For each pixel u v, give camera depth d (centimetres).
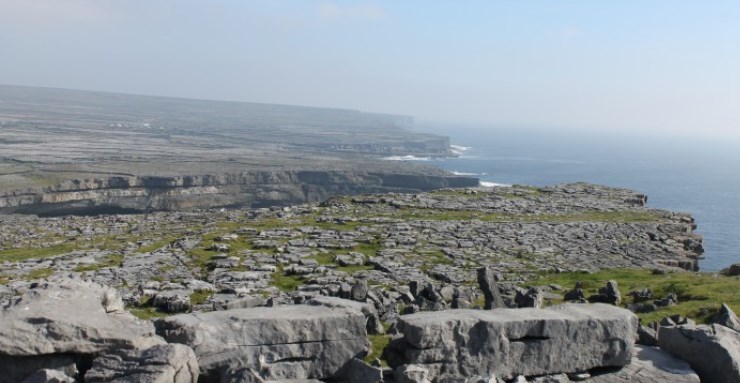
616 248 5872
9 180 19262
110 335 1579
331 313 1775
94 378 1464
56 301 1656
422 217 7138
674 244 6147
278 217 7175
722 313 2369
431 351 1712
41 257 5125
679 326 1992
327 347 1730
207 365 1602
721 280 4106
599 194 8969
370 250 5462
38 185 18938
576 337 1825
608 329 1850
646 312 3294
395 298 3509
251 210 8756
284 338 1692
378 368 1656
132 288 3956
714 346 1841
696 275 4562
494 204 7994
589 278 4719
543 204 8081
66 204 19488
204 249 5347
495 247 5756
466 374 1730
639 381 1802
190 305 3500
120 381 1444
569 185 9725
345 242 5688
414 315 1822
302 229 6278
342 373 1738
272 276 4431
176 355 1506
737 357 1814
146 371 1460
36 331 1527
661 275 4731
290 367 1680
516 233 6347
